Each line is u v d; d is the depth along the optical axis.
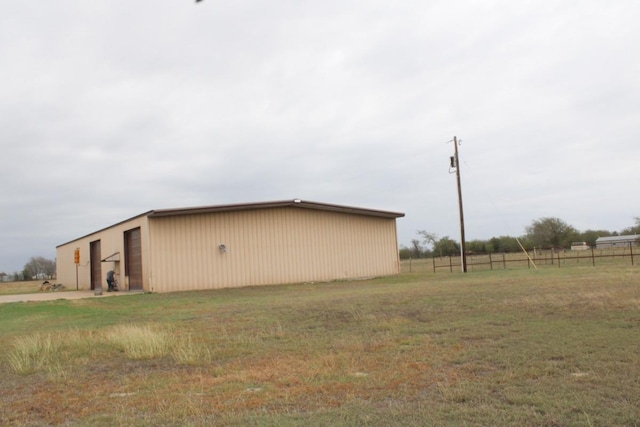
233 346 9.09
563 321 9.89
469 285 18.94
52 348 9.29
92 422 5.19
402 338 9.08
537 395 5.39
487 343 8.26
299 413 5.17
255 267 28.05
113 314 16.02
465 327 9.85
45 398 6.20
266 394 5.92
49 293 32.34
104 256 33.84
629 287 15.02
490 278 22.92
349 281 29.28
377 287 22.17
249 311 14.38
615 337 8.16
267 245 28.50
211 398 5.86
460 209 32.72
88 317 15.41
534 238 61.72
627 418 4.63
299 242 29.55
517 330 9.23
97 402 5.93
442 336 9.10
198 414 5.27
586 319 10.02
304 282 29.19
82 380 7.07
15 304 21.23
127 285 29.09
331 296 18.08
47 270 86.19
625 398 5.20
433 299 14.66
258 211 28.41
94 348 9.41
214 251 26.94
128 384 6.71
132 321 13.65
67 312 17.36
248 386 6.38
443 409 5.11
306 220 29.92
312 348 8.60
